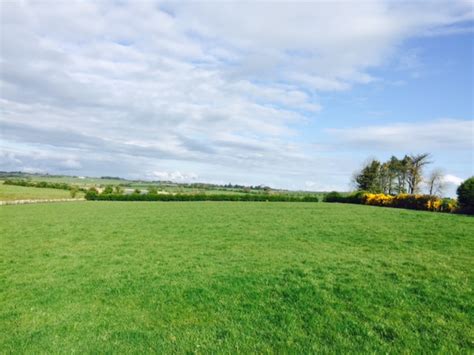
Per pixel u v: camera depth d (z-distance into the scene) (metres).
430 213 34.53
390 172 73.50
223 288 9.62
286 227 23.02
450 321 7.15
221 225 24.66
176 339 6.66
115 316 7.83
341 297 8.67
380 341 6.40
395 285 9.52
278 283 9.99
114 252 15.17
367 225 23.55
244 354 6.09
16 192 71.88
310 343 6.41
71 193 69.88
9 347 6.40
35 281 10.64
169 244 17.08
